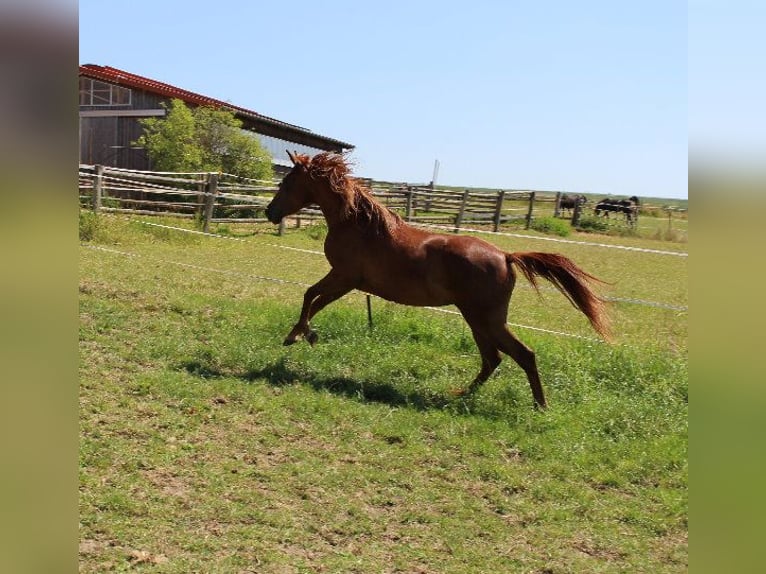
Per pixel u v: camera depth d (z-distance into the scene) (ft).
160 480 12.93
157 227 46.47
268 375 19.90
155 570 10.02
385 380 20.48
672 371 22.39
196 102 72.79
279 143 85.87
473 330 20.22
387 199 71.92
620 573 11.39
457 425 17.53
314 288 21.24
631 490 14.90
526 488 14.48
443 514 13.01
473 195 79.61
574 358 23.32
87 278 28.76
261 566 10.51
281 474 13.78
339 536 11.78
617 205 104.06
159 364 19.75
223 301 27.43
